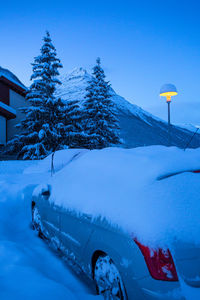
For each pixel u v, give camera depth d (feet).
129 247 6.20
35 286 7.13
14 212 16.24
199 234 6.06
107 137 86.02
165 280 5.61
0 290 6.79
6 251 9.60
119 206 7.03
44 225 11.85
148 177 7.27
